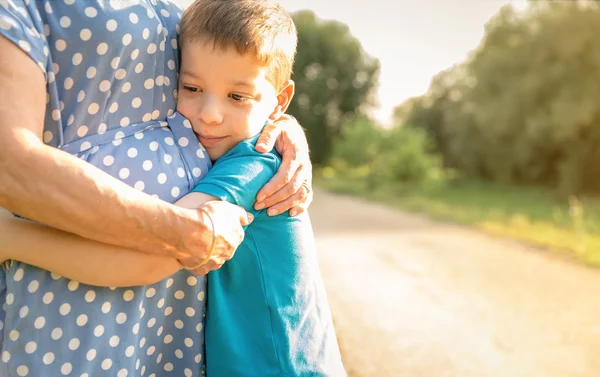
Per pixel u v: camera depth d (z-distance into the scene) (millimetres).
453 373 4434
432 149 30734
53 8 1269
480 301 6336
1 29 1153
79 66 1300
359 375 4309
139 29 1357
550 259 8516
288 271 1587
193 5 1552
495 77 23906
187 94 1547
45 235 1270
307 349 1593
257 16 1545
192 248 1293
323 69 35844
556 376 4438
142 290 1429
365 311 5848
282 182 1523
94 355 1371
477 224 11586
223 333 1574
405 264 8078
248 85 1541
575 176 20062
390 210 14578
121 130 1396
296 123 1772
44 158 1149
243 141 1550
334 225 11844
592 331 5438
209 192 1405
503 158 24031
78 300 1340
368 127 21844
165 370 1601
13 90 1156
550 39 21094
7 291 1327
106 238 1226
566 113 20094
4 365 1327
